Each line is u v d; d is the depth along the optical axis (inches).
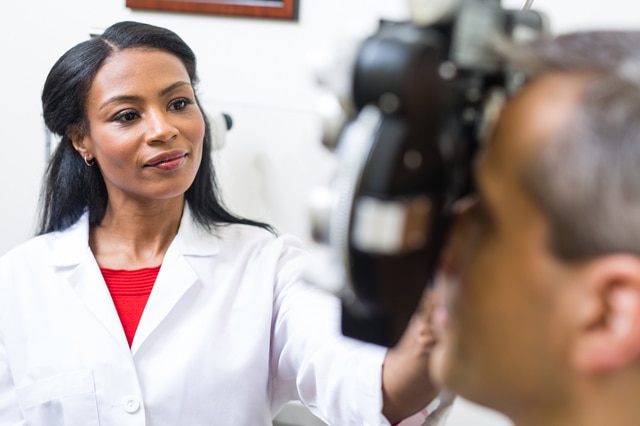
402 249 16.0
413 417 30.9
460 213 17.2
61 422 41.8
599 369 14.9
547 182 14.7
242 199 56.1
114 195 44.4
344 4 52.8
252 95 55.7
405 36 16.3
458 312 17.1
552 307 15.3
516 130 15.4
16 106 63.1
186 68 43.9
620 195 13.9
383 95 15.8
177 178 41.6
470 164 17.2
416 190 16.1
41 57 62.0
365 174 15.7
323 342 37.6
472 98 17.5
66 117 43.1
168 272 42.9
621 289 14.1
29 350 42.4
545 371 15.9
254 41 55.3
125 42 41.7
